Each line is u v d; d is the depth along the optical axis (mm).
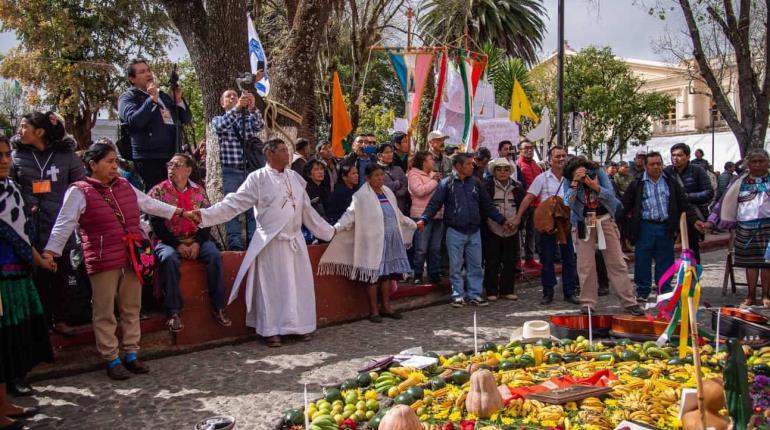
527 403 4375
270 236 6746
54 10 22797
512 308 8555
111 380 5621
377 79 31453
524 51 32906
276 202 6816
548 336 6223
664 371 5184
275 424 4480
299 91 9352
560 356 5590
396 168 9172
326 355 6398
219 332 6840
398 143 9836
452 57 14055
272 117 8594
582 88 31250
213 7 8094
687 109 43031
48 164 5828
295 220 6957
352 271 7691
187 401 5078
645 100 31297
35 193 5715
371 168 7746
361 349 6609
